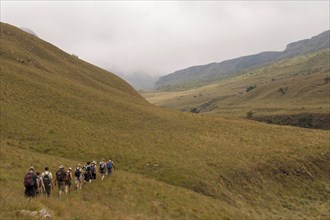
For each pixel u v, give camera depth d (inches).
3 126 1924.2
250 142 2214.6
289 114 6722.4
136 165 1701.5
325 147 2156.7
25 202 636.7
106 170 1398.9
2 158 1348.4
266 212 1440.7
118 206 1050.7
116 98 3216.0
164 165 1706.4
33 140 1843.0
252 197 1561.3
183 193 1376.7
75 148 1827.0
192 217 1147.3
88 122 2345.0
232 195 1531.7
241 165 1770.4
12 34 4328.3
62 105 2551.7
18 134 1873.8
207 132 2411.4
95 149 1852.9
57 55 4594.0
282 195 1636.3
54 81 3090.6
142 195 1242.6
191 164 1731.1
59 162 1496.1
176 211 1167.0
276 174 1781.5
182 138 2219.5
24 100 2427.4
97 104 2783.0
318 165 1930.4
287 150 2049.7
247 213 1370.6
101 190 1203.2
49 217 588.4
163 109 3282.5
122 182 1339.8
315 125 6205.7
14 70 2982.3
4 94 2406.5
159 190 1342.3
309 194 1676.9
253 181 1679.4
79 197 1051.3
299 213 1462.8
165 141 2134.6
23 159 1401.3
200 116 3009.4
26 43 4264.3
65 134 2006.6
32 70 3208.7
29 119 2119.8
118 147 1924.2
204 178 1598.2
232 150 2010.3
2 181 1032.8
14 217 530.6
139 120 2605.8
